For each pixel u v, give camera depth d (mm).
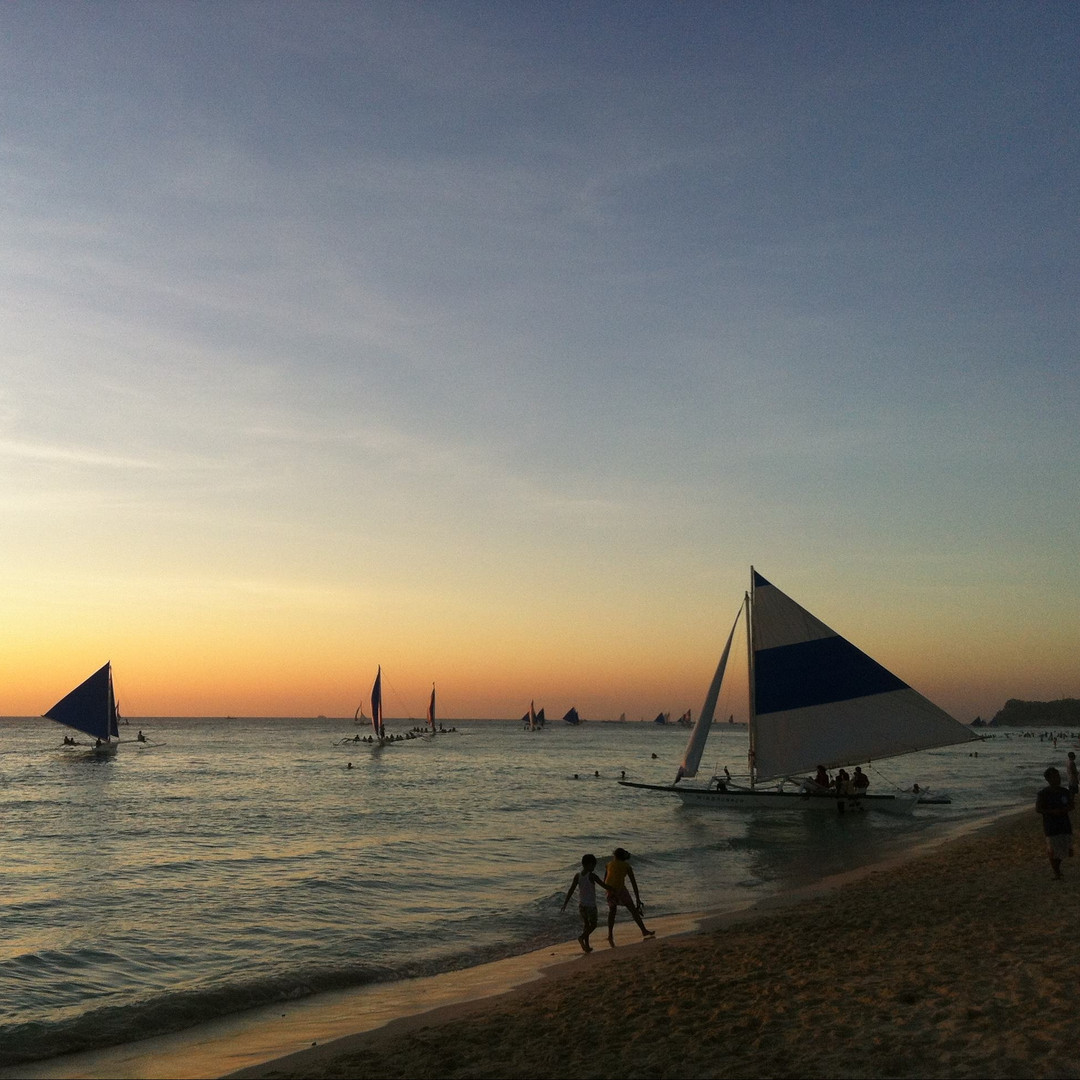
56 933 19047
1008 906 15977
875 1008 10078
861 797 36219
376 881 25203
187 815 44500
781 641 37062
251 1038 12000
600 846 32188
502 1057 9914
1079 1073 7578
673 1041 9750
